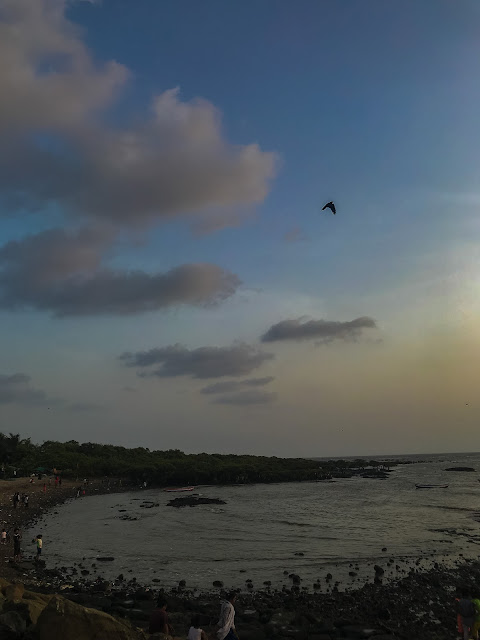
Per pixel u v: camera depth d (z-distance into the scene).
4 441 108.81
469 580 28.28
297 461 165.00
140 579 29.34
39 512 64.31
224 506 71.56
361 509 64.06
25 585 25.91
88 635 13.45
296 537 43.56
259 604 23.72
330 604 23.67
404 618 21.70
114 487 110.25
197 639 13.86
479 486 100.56
